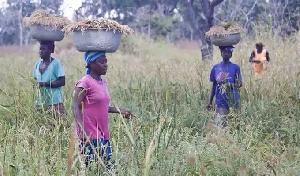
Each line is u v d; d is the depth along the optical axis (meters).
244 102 7.55
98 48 4.95
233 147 4.75
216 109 7.39
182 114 7.32
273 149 5.62
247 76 9.05
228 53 7.40
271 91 8.10
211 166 4.61
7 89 7.65
